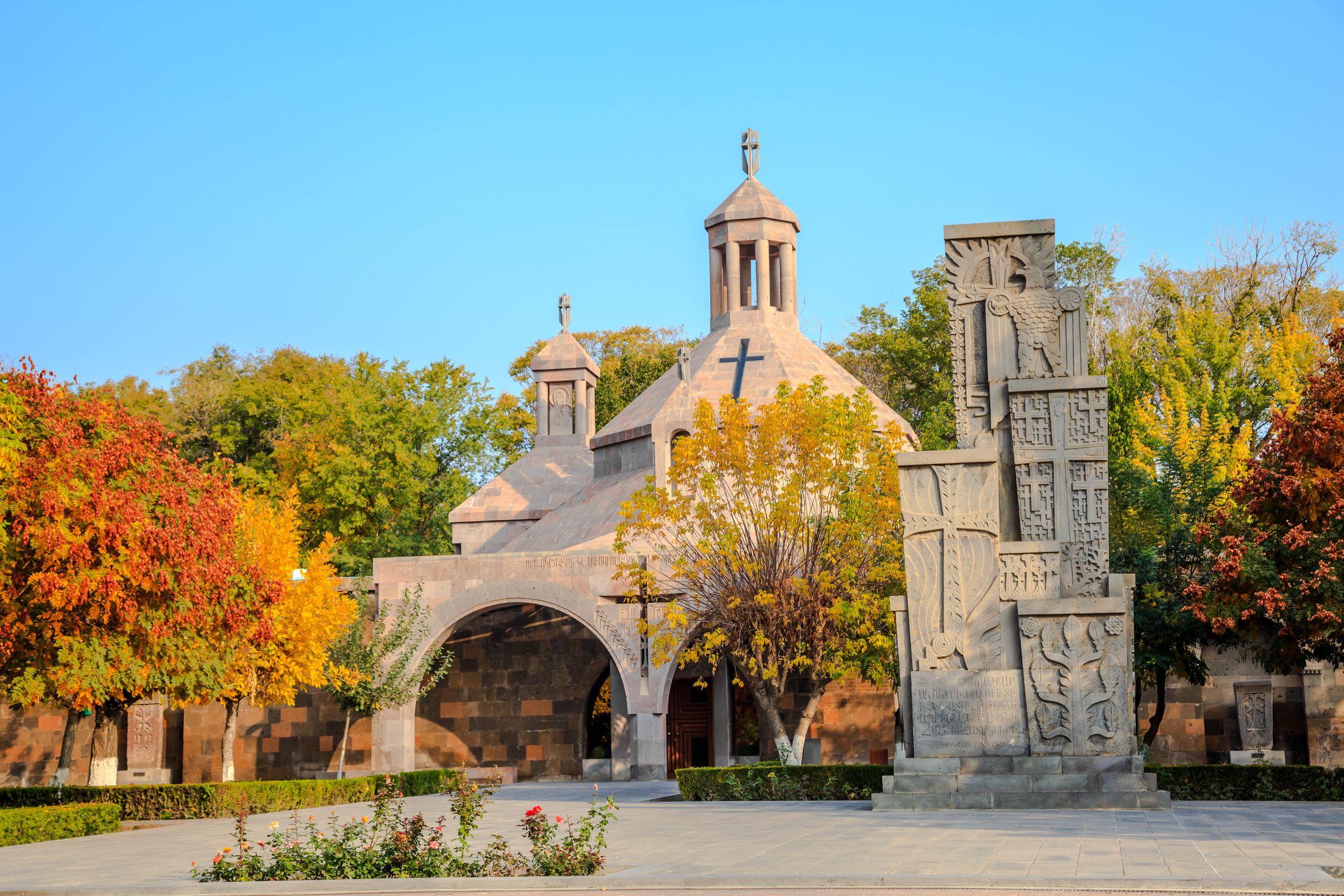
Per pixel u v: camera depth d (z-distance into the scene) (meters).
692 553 30.73
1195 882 12.47
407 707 36.09
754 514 29.38
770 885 13.40
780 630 28.78
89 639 22.97
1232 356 48.41
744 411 30.11
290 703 34.06
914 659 22.30
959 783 21.47
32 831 21.84
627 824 20.27
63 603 21.52
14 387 22.22
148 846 20.23
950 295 23.70
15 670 23.39
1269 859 13.89
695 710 39.56
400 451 57.94
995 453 22.56
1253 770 23.70
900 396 66.69
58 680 22.42
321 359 73.06
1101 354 53.34
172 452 25.25
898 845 15.96
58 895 14.66
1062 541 22.52
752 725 39.38
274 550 32.38
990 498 22.50
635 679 35.19
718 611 29.36
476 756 39.50
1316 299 57.72
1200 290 57.62
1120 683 21.47
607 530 39.44
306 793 28.22
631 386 69.88
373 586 36.88
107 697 26.27
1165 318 55.66
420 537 58.69
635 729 35.06
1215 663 33.44
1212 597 25.48
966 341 23.53
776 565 29.08
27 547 22.06
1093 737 21.42
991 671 21.98
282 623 31.75
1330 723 31.92
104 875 16.30
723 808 23.31
